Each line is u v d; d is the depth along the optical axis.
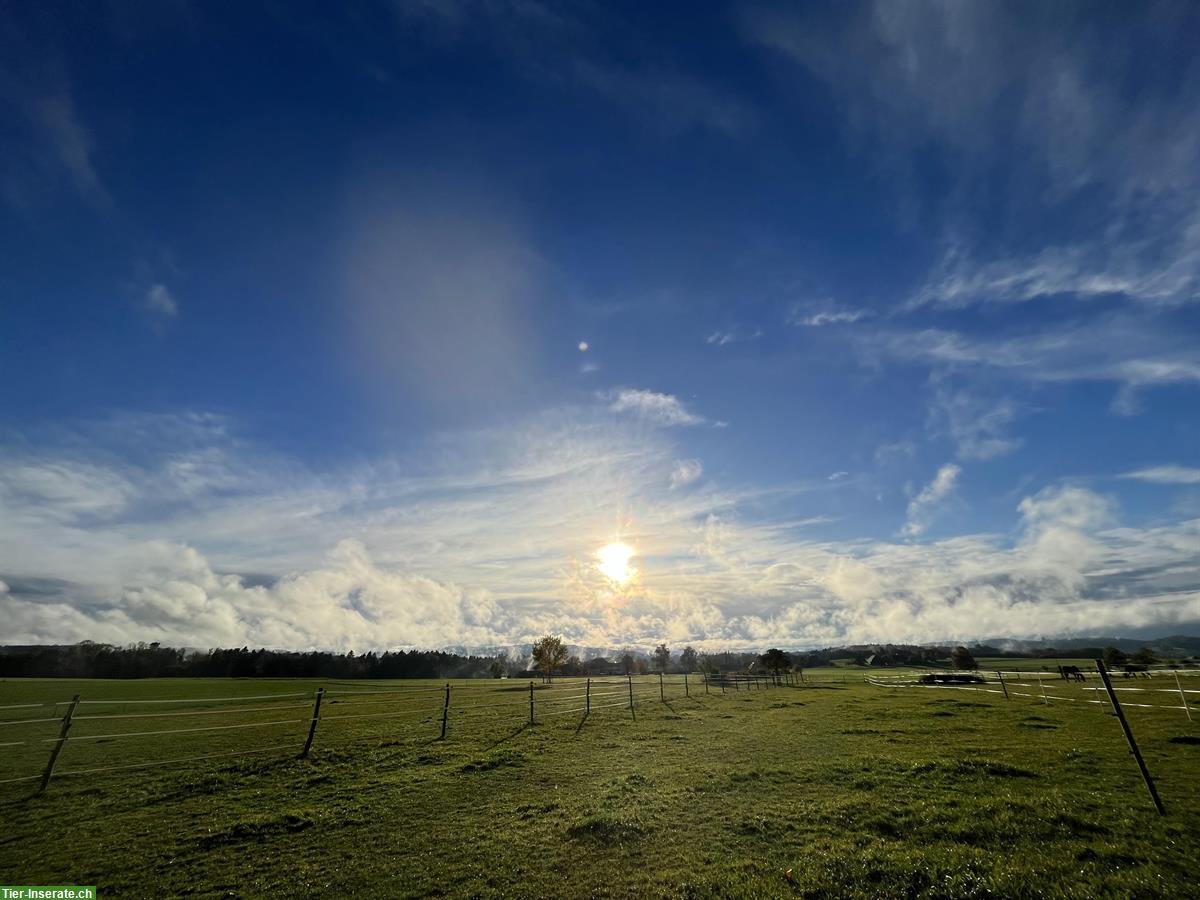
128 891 10.74
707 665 109.62
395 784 18.38
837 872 10.32
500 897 10.10
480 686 87.69
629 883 10.45
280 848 12.83
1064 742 22.64
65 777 19.72
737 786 16.72
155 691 64.88
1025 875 9.83
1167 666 69.38
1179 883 9.46
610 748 24.19
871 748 22.52
